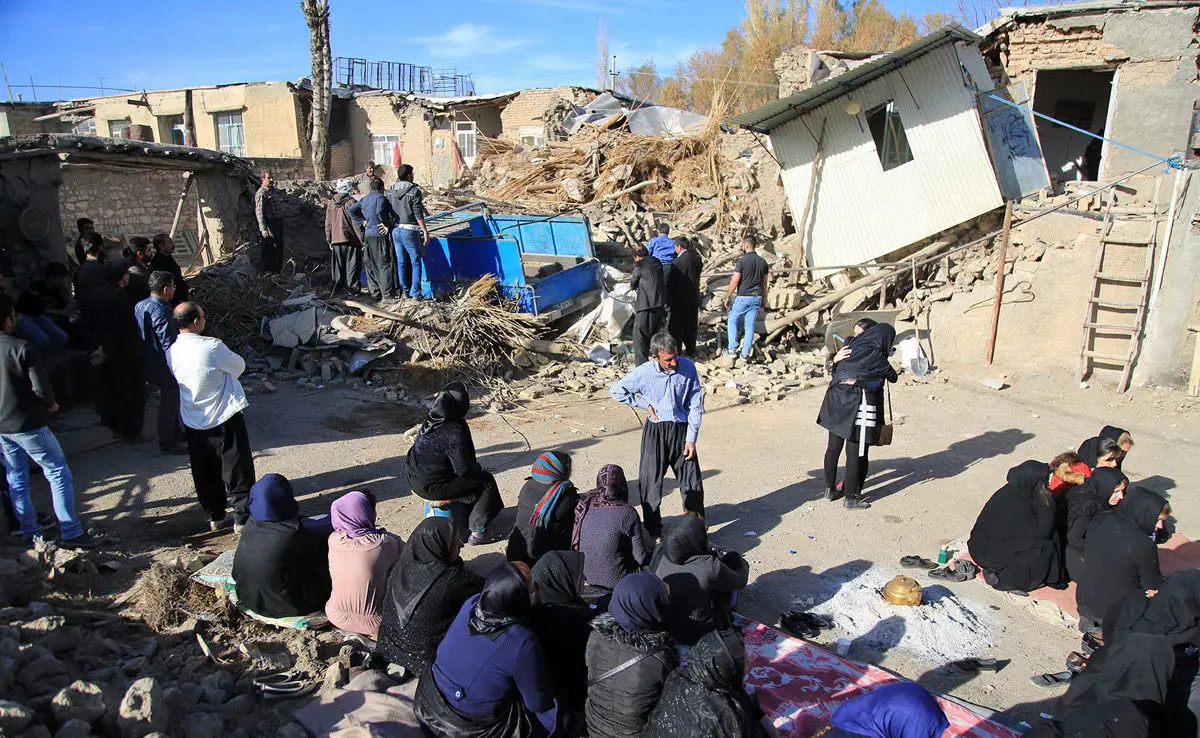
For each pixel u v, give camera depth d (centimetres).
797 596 565
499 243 1152
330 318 1089
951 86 1308
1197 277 998
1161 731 378
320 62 2264
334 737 380
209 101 3042
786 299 1370
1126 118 1318
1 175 1134
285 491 493
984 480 788
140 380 796
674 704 330
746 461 834
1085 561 511
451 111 2869
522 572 412
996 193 1303
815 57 1667
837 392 702
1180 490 768
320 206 1680
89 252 973
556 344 1138
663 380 592
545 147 2008
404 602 425
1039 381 1089
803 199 1523
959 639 513
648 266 1064
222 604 504
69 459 756
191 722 376
